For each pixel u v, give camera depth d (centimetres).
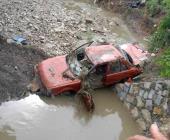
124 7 1989
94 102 1209
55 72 1167
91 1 2138
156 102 1126
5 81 1158
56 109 1139
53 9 1895
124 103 1206
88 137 1068
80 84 1158
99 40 1658
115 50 1243
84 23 1809
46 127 1068
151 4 1861
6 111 1090
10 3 1809
